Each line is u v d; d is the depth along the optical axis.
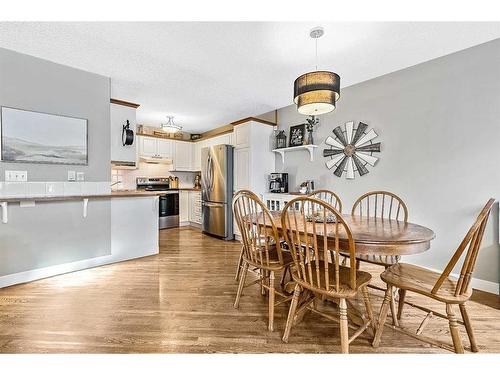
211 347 1.49
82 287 2.34
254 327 1.70
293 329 1.69
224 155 4.39
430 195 2.61
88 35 2.14
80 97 2.81
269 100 3.79
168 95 3.58
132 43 2.26
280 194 3.83
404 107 2.79
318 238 1.55
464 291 1.33
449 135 2.48
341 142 3.39
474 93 2.32
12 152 2.41
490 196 2.24
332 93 1.89
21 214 2.43
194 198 5.72
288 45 2.28
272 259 1.87
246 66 2.69
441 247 2.54
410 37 2.16
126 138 3.36
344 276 1.56
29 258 2.48
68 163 2.74
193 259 3.25
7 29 2.05
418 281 1.48
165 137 5.45
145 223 3.38
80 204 2.82
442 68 2.51
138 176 5.41
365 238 1.40
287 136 4.20
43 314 1.85
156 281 2.50
